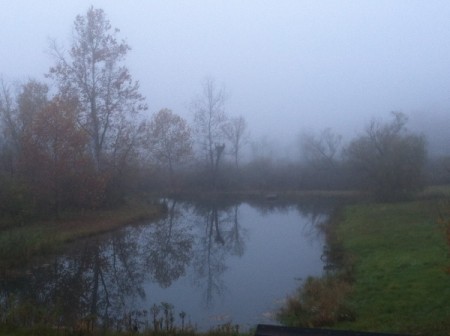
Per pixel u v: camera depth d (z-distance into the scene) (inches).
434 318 502.0
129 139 1736.0
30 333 468.8
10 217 1262.3
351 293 647.1
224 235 1407.5
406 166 1819.6
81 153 1424.7
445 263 713.6
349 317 550.3
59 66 1599.4
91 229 1362.0
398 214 1401.3
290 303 647.1
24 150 1359.5
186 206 2193.7
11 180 1274.6
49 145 1384.1
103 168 1647.4
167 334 484.4
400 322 506.6
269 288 795.4
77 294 793.6
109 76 1637.6
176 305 718.5
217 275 911.7
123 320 595.8
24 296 765.3
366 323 519.8
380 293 623.5
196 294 783.7
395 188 1840.6
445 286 604.1
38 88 1802.4
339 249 1025.5
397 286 638.5
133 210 1758.1
